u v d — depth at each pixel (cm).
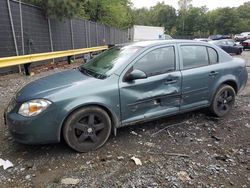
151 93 441
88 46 2147
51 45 1468
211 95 522
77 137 395
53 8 1390
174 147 421
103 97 399
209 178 337
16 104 384
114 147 418
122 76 421
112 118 417
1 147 416
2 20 1017
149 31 3931
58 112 371
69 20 1714
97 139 407
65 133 382
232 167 364
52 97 372
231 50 2278
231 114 576
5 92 777
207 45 527
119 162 373
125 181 329
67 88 389
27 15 1213
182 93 477
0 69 1039
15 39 1101
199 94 503
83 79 420
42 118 365
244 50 2989
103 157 386
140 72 414
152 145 426
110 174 344
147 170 354
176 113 482
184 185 322
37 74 1118
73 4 1516
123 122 427
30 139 369
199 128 497
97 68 463
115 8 3391
